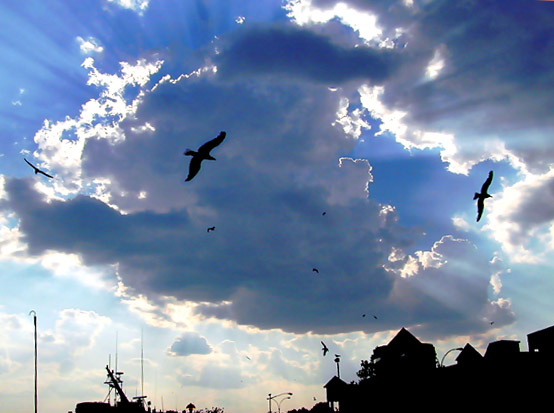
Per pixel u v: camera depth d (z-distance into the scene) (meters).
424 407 84.38
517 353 72.06
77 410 70.38
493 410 70.69
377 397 96.81
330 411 116.81
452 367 82.69
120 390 86.75
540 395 65.88
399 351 96.75
